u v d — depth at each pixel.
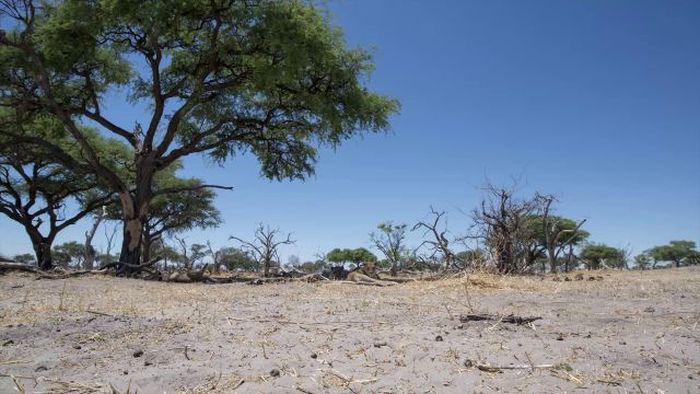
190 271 17.11
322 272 19.86
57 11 19.83
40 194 32.22
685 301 8.48
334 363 4.62
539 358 4.62
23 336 5.93
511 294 10.03
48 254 30.64
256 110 24.00
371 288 12.42
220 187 20.83
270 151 24.45
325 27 21.02
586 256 39.47
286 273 22.34
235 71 22.52
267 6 19.34
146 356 5.02
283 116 23.16
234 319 6.92
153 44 19.67
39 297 10.11
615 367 4.38
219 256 33.62
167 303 8.93
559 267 32.47
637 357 4.66
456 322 6.62
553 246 21.62
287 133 24.03
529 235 18.83
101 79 23.50
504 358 4.65
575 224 31.61
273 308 8.20
